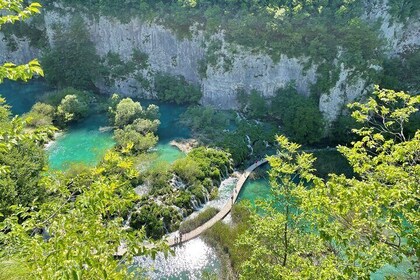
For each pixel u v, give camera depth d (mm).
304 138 68562
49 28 89188
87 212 14172
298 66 74250
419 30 76125
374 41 69188
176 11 80375
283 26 72688
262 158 66812
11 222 15367
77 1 86500
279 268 25484
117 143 68812
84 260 12352
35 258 12664
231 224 51844
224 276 44219
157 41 84250
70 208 15859
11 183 39625
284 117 72312
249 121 76375
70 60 86875
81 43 86812
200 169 59844
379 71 69625
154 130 71750
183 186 57594
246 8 75750
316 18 71875
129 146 17844
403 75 73188
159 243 16562
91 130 74188
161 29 83000
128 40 86375
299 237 27156
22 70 14758
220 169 62219
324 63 71375
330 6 73688
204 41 80125
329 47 71125
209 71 79938
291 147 26688
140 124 70562
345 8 70312
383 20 73875
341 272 18109
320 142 69375
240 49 76750
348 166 62125
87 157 65562
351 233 16953
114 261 14047
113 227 15016
